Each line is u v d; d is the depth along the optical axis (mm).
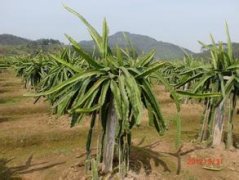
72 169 5523
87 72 4371
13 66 21422
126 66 4676
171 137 8383
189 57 12906
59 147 8016
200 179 5555
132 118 4559
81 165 5633
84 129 9102
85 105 4301
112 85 4293
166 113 11391
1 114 10945
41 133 8656
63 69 8891
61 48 10383
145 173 5324
